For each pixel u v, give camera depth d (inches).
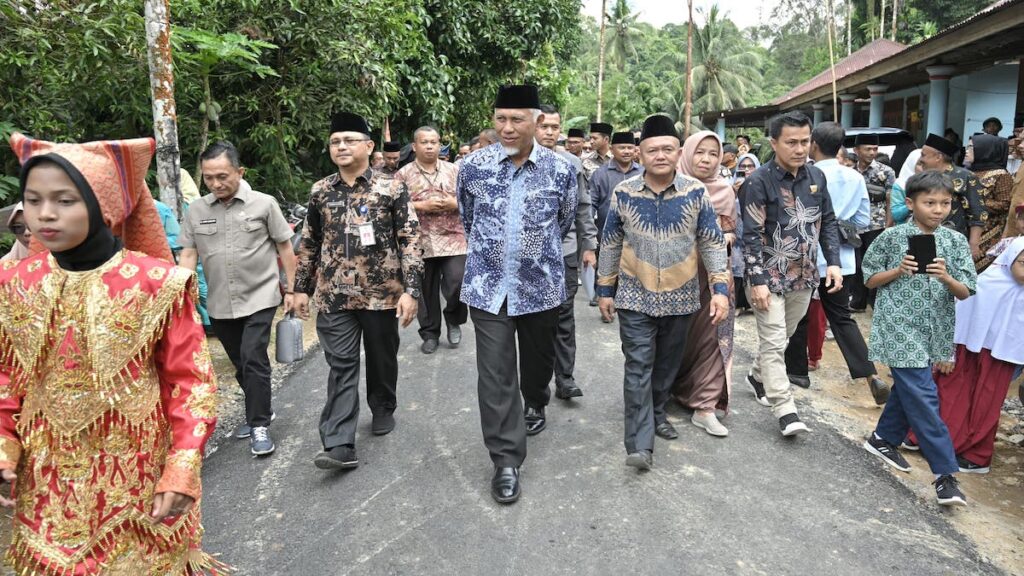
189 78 277.7
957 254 139.5
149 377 75.7
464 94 541.0
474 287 136.4
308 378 214.2
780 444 161.2
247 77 301.7
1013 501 139.6
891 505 133.6
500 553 117.6
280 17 295.1
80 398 72.2
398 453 157.9
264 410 159.9
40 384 73.6
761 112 949.2
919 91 652.1
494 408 135.6
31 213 68.6
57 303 72.2
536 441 163.5
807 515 129.3
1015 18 315.3
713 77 1493.6
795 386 203.2
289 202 330.0
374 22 324.5
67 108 258.2
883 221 281.4
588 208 205.8
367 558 116.7
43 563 71.2
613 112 1397.6
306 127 318.7
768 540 121.0
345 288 147.9
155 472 76.2
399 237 152.3
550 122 223.8
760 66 1605.6
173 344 75.7
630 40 1700.3
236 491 141.6
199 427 74.7
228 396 198.8
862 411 185.5
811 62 1531.7
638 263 147.3
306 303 155.9
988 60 471.2
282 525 127.8
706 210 147.2
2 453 71.6
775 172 164.4
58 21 222.2
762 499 135.3
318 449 161.8
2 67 221.6
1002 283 146.5
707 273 155.9
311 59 310.3
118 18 225.1
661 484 141.5
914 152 244.2
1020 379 215.2
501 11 515.2
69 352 72.1
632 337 148.0
